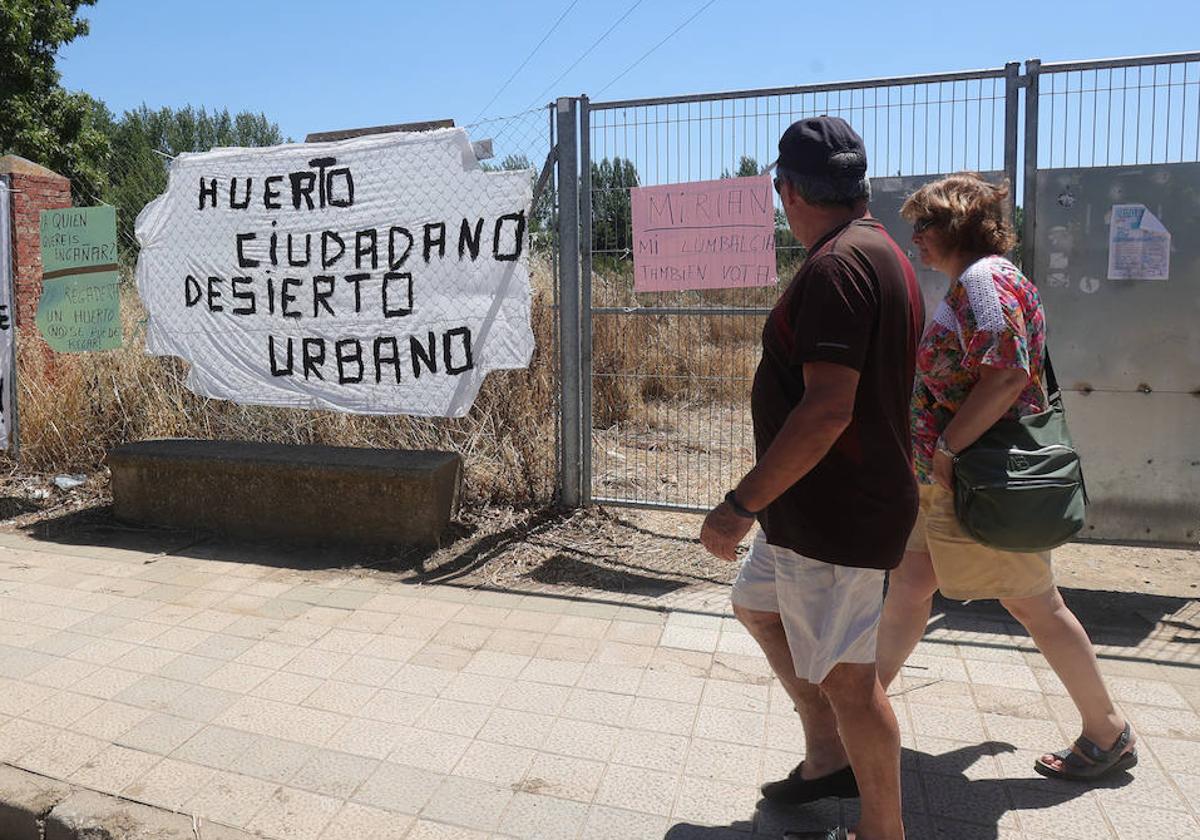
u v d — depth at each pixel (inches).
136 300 292.0
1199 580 184.4
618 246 208.5
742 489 85.8
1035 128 170.6
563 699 138.9
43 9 834.2
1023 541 103.8
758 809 111.7
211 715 135.0
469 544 208.4
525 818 110.3
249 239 229.0
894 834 92.9
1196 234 163.9
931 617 167.3
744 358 249.9
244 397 235.0
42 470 268.7
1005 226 111.3
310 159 221.6
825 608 90.1
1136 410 170.2
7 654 155.7
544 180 211.8
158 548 213.5
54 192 289.0
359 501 209.3
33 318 281.7
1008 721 130.7
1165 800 111.5
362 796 115.0
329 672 148.6
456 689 142.4
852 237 86.8
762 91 188.9
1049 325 172.7
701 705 136.6
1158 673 144.2
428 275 213.9
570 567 195.3
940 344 110.5
